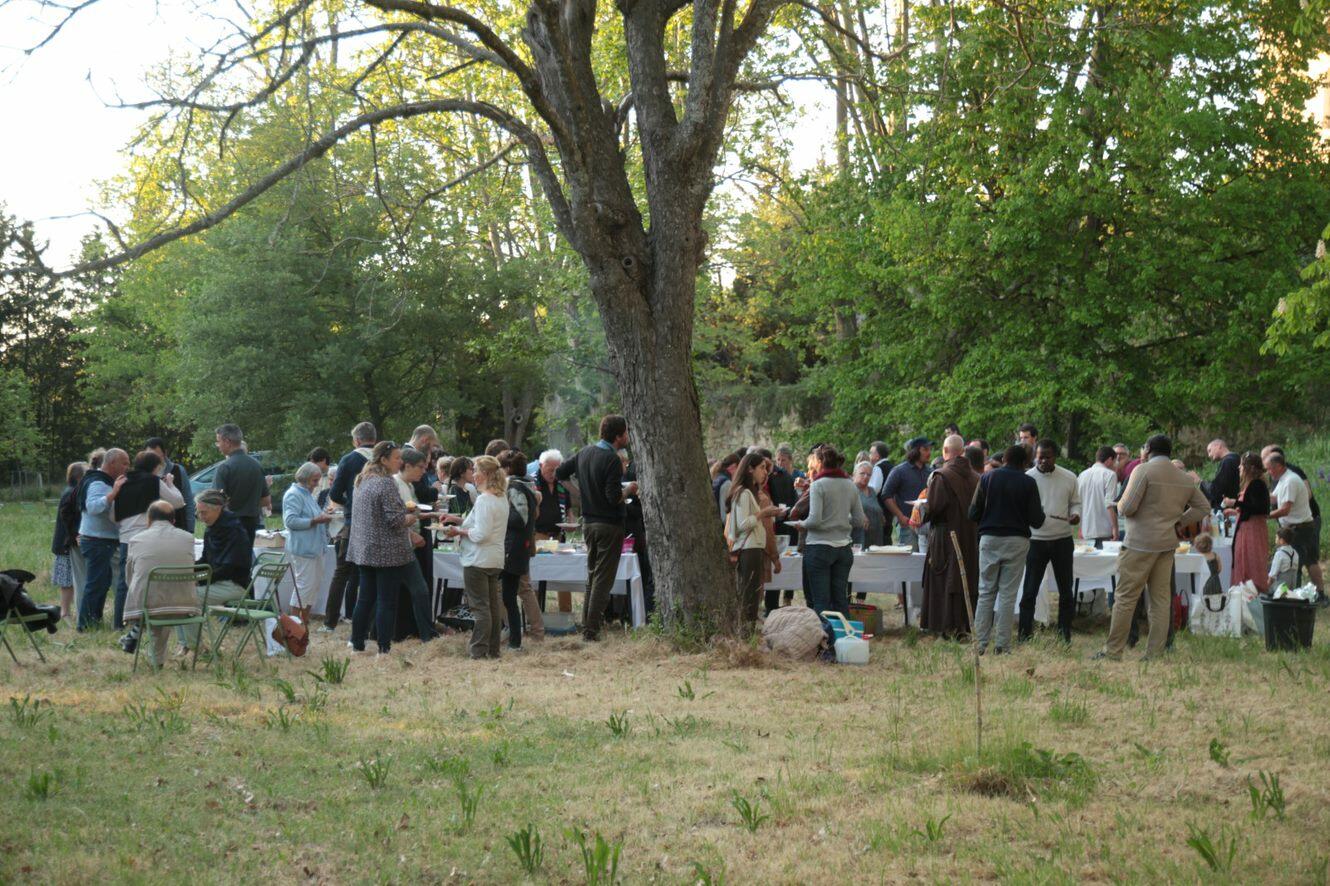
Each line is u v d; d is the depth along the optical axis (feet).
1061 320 75.36
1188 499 32.37
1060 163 71.46
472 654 34.01
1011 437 74.95
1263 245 73.67
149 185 34.73
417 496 40.22
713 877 15.43
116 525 39.11
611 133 35.60
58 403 189.78
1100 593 41.19
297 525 38.81
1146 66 73.26
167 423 150.51
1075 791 19.10
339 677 30.22
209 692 28.19
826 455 36.55
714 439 119.85
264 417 106.93
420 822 17.93
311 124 32.48
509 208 77.41
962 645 35.68
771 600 41.14
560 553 39.09
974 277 77.56
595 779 20.56
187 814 18.17
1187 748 22.25
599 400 115.14
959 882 15.23
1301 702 26.32
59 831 17.06
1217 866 15.12
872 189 82.64
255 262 102.99
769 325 124.57
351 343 103.96
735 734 24.11
